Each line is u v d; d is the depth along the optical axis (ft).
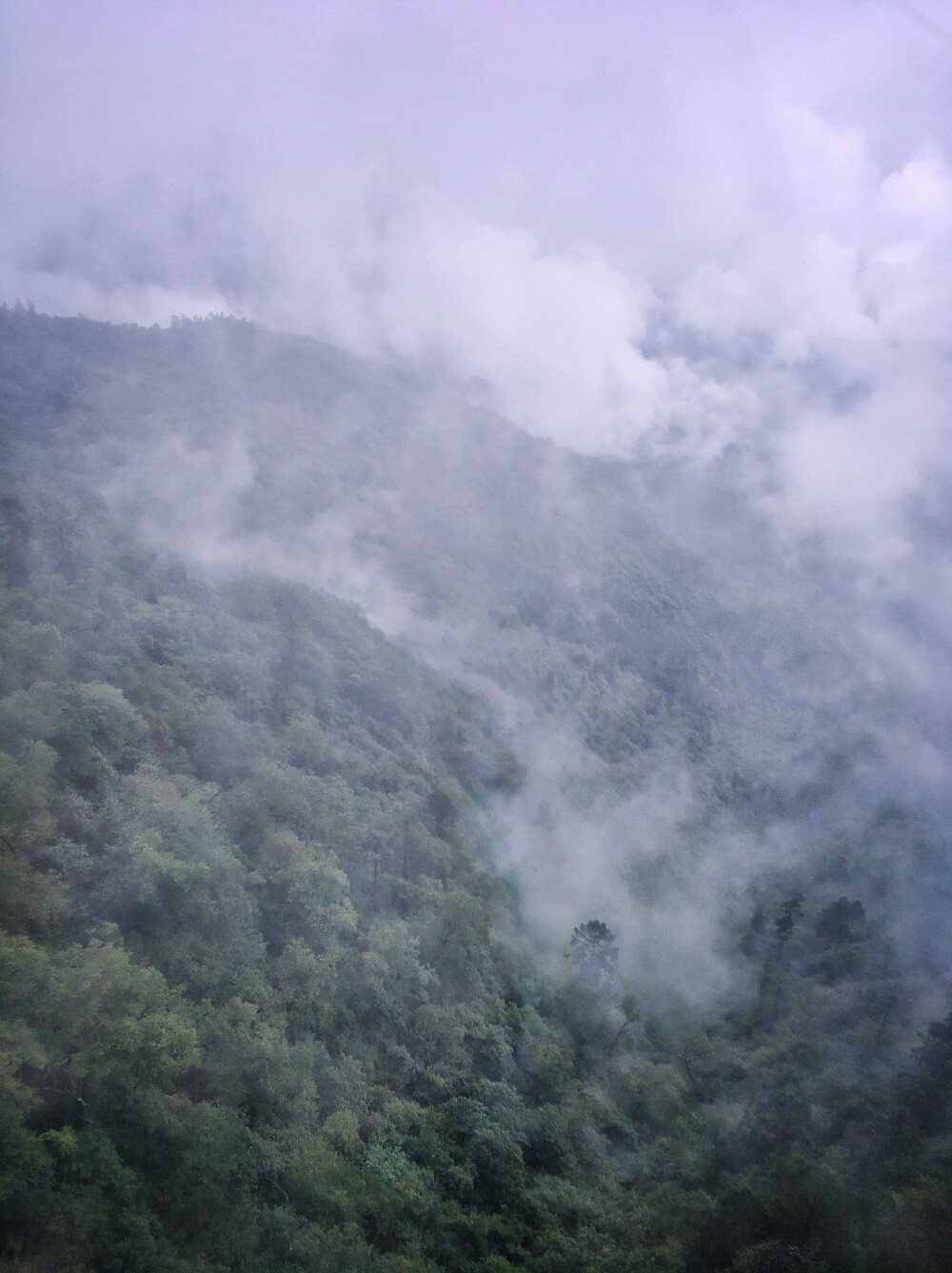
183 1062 128.98
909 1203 156.25
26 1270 98.17
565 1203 172.14
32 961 124.36
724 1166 189.26
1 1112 105.60
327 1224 135.85
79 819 162.40
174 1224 116.78
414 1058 189.57
